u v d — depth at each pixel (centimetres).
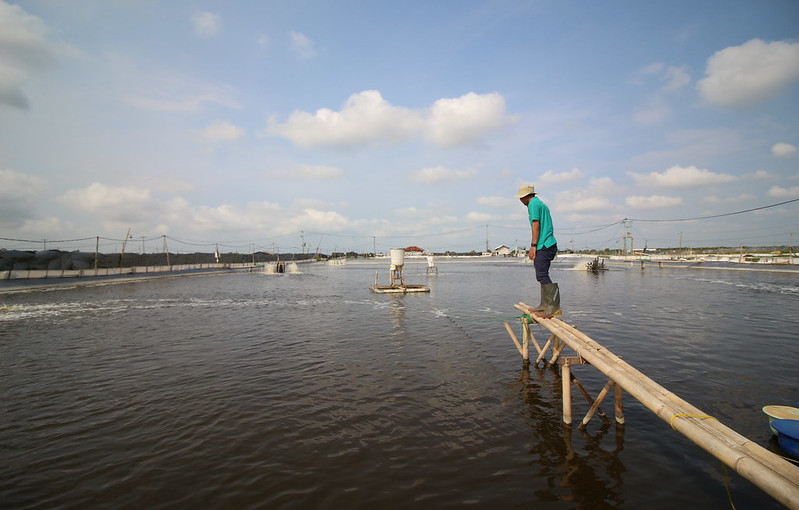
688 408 431
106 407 706
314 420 642
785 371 866
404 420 639
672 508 416
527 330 946
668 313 1691
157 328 1492
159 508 422
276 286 3659
